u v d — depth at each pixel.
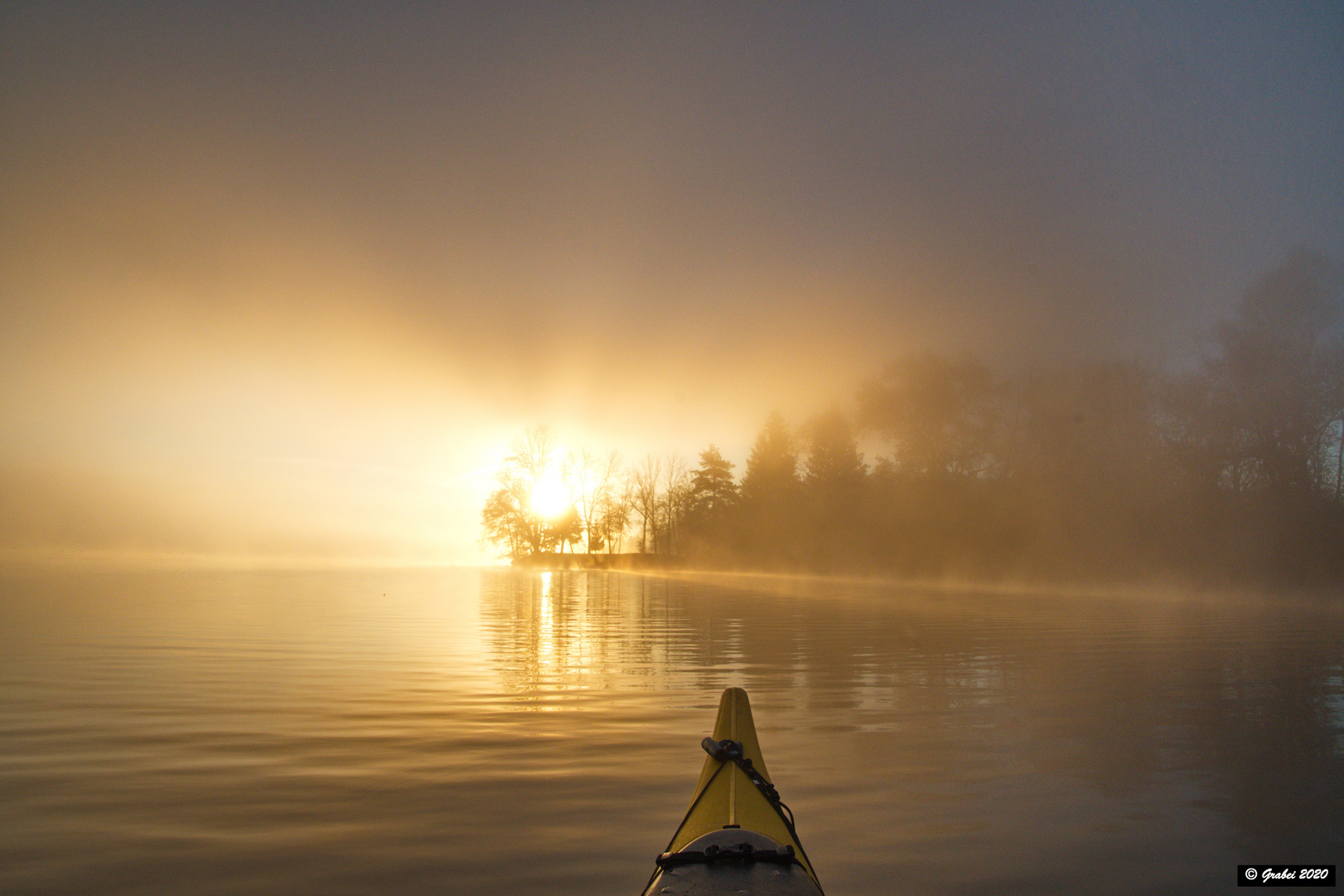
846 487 54.72
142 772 5.12
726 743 3.72
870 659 10.79
